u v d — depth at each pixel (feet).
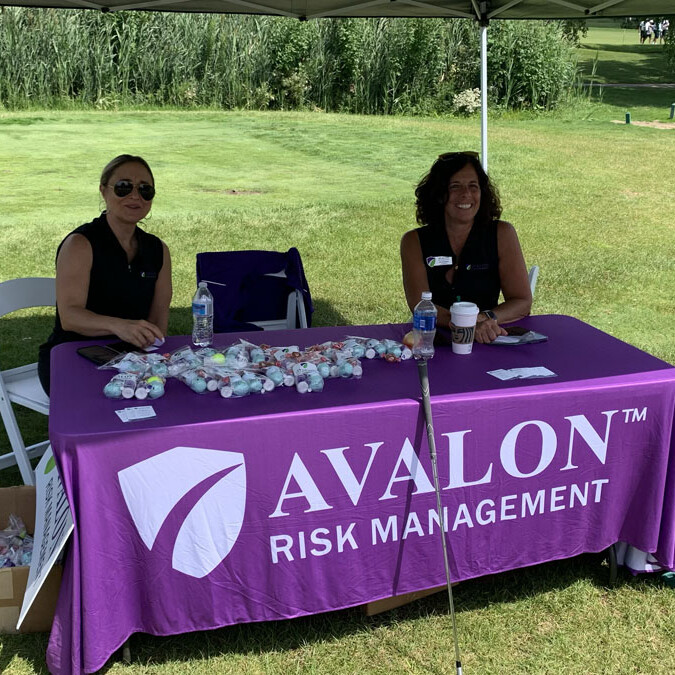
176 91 59.16
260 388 8.53
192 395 8.48
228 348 9.87
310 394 8.54
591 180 38.93
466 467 8.65
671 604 9.52
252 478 7.92
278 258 14.84
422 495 8.57
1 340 17.98
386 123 55.31
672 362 17.08
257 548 8.13
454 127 54.49
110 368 9.27
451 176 11.53
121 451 7.50
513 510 9.00
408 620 9.14
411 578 8.82
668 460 9.36
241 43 60.08
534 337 10.74
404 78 61.93
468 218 11.62
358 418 8.11
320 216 30.66
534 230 29.73
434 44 61.16
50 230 27.30
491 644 8.78
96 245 10.88
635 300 21.94
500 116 60.90
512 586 9.78
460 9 17.84
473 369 9.53
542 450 8.90
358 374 9.12
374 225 29.58
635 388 9.06
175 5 16.83
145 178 10.86
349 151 45.68
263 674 8.29
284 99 61.72
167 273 11.67
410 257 12.02
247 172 39.50
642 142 50.26
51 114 53.62
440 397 8.46
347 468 8.20
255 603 8.30
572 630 9.04
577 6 16.49
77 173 37.42
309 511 8.18
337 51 61.87
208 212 30.76
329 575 8.46
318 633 8.89
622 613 9.35
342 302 20.92
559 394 8.79
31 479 11.28
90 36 56.65
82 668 7.75
